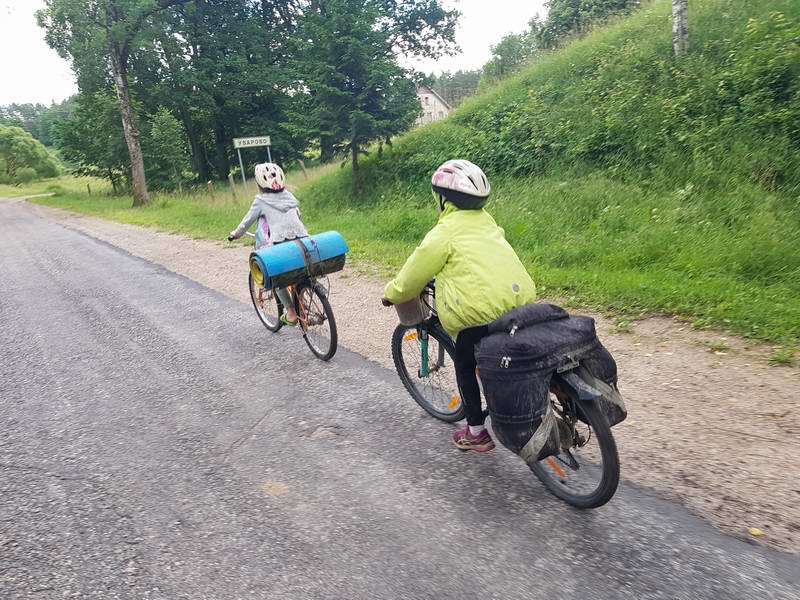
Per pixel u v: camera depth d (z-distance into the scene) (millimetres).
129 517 3016
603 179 9570
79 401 4570
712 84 9250
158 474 3426
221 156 36594
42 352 5820
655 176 8875
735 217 7160
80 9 24312
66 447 3828
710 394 3820
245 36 32438
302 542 2732
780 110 8125
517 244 8289
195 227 14516
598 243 7500
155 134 29516
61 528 2957
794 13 9688
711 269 6043
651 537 2566
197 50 32812
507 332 2643
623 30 13234
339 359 5070
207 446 3730
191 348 5656
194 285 8312
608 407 2641
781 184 7547
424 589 2383
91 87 32688
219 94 32500
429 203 12875
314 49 14070
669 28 11797
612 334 5027
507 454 3389
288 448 3635
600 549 2525
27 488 3352
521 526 2732
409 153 15047
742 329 4699
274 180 5285
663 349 4602
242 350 5512
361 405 4160
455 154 13336
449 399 3873
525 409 2580
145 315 6918
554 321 2703
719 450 3191
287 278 4805
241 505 3061
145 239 13609
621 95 10609
